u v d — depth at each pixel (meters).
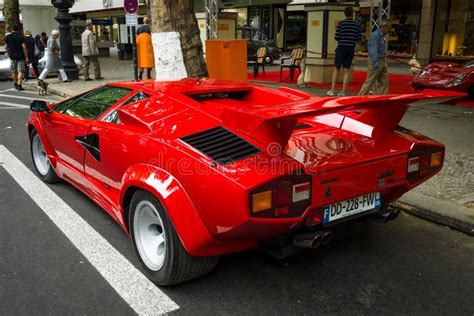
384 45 9.81
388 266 3.54
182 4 7.75
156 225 3.29
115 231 4.11
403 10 20.94
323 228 3.07
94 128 3.91
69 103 4.75
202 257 3.02
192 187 2.79
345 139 3.34
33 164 6.09
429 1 19.02
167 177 2.94
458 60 18.62
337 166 2.86
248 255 3.67
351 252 3.76
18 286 3.19
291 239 2.99
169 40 7.74
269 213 2.61
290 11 28.45
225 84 4.15
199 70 8.17
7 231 4.09
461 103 10.30
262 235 2.78
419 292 3.19
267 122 2.70
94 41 15.46
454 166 5.83
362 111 3.63
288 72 17.50
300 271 3.44
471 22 18.23
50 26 31.72
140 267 3.42
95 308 2.94
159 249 3.24
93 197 4.21
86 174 4.25
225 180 2.60
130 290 3.14
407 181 3.33
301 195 2.72
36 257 3.61
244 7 29.25
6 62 16.89
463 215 4.33
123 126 3.60
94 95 4.41
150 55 13.25
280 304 3.01
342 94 10.98
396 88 12.47
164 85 3.97
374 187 3.11
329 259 3.64
